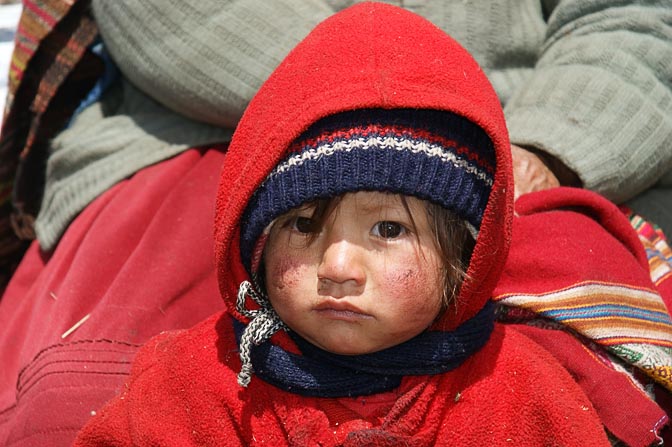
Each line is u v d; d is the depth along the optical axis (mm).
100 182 1695
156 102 1787
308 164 999
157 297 1445
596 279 1263
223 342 1160
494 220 1023
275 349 1102
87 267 1509
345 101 986
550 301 1241
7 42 2600
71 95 1909
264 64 1577
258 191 1037
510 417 1084
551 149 1503
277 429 1102
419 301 1025
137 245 1549
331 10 1684
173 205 1568
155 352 1208
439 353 1080
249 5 1589
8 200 1978
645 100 1560
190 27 1591
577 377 1200
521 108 1600
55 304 1483
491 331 1146
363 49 1045
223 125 1675
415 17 1119
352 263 995
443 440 1075
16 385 1459
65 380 1344
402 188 995
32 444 1306
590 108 1549
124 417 1147
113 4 1657
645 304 1271
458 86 1047
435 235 1039
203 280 1496
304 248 1026
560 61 1644
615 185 1529
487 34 1728
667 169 1643
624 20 1618
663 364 1204
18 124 1905
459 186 1021
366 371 1083
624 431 1161
